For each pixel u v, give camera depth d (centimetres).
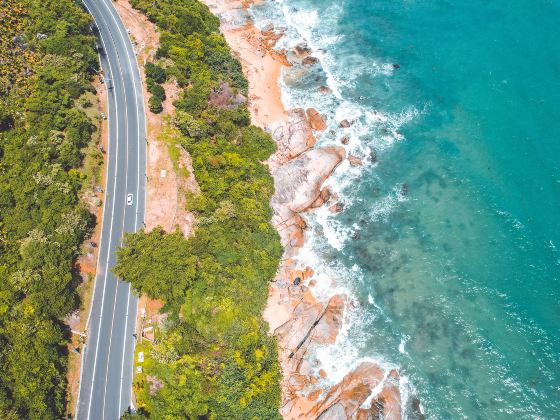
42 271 7556
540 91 10425
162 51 10744
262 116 10906
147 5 11819
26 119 8988
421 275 8719
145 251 8019
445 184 9700
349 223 9469
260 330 8025
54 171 8456
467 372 7731
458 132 10325
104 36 11206
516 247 8712
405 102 10962
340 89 11375
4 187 8175
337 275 8881
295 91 11425
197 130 9619
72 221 8156
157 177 9138
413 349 8031
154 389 7256
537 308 8100
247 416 7300
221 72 11300
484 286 8431
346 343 8181
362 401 7544
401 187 9788
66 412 7094
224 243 8475
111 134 9712
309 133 10606
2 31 9531
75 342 7638
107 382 7381
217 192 8981
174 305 7875
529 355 7725
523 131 9962
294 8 13362
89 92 9994
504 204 9206
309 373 7925
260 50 12275
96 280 8244
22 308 7238
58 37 10088
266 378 7562
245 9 13412
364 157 10238
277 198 9631
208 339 7694
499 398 7469
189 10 12181
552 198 9031
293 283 8775
